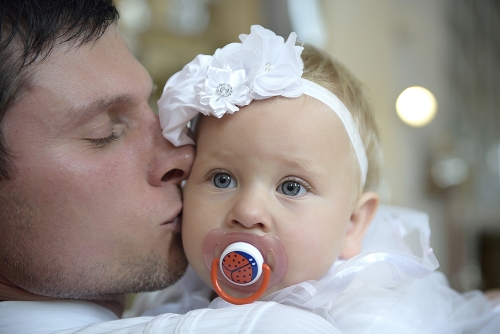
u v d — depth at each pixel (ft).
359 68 10.58
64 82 2.87
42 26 2.83
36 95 2.81
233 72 3.14
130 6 8.99
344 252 3.50
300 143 3.03
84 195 2.93
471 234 12.21
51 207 2.89
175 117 3.15
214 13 10.30
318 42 9.02
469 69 13.75
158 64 9.67
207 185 3.20
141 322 2.83
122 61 3.25
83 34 3.00
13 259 2.95
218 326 2.51
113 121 3.14
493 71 14.65
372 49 10.86
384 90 11.05
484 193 12.96
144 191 3.14
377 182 4.09
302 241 3.01
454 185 11.61
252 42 3.19
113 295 3.59
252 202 2.95
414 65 12.15
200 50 10.29
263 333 2.41
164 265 3.27
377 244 3.68
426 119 10.55
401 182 11.26
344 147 3.30
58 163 2.87
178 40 10.00
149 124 3.26
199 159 3.24
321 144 3.12
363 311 3.11
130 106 3.16
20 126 2.80
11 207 2.87
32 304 3.07
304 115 3.10
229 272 2.94
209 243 3.06
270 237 2.96
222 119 3.14
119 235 3.04
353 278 3.00
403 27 11.91
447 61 13.08
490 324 3.64
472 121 13.51
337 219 3.21
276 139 3.01
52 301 3.15
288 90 3.09
